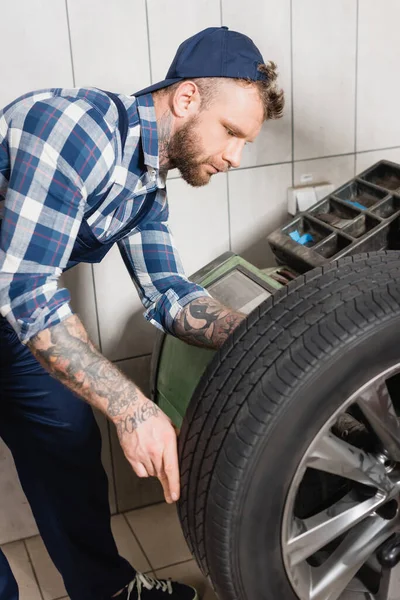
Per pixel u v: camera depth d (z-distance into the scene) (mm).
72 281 1978
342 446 1276
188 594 1853
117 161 1232
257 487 1177
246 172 2053
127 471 2219
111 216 1350
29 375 1552
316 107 2064
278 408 1135
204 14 1874
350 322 1142
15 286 1147
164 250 1533
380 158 2197
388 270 1210
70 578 1795
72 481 1690
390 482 1345
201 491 1200
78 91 1247
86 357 1168
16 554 2111
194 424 1209
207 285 1748
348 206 1796
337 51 2027
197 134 1259
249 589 1269
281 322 1182
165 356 1719
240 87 1226
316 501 1668
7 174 1229
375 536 1403
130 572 1823
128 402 1179
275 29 1950
